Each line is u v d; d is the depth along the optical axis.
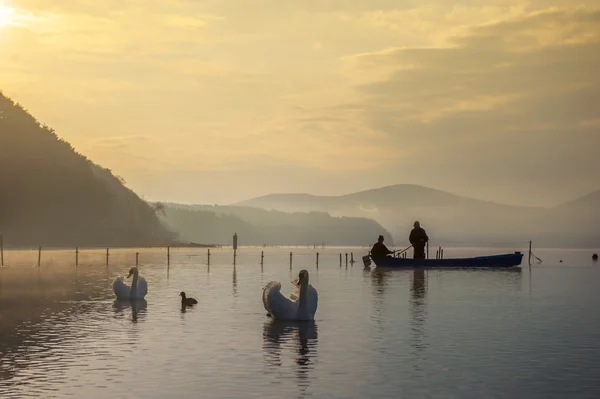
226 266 82.19
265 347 24.97
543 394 18.73
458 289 49.41
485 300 41.56
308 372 21.03
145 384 19.44
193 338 26.88
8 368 21.38
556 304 39.53
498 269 76.50
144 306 37.84
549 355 23.84
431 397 18.38
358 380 20.06
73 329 29.16
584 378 20.45
